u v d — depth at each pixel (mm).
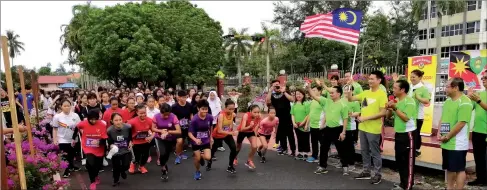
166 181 7047
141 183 6945
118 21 23500
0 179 4555
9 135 7730
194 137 6969
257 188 6469
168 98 10992
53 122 7520
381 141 7617
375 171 6551
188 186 6688
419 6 32250
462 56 9375
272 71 41844
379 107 6332
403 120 5867
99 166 6730
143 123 7465
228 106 7324
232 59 48031
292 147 9180
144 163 7730
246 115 7641
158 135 7176
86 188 6777
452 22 38500
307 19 10367
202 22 30203
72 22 36531
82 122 6598
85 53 27438
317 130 8148
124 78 26766
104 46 23000
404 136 5934
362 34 37062
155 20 24719
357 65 34969
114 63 24266
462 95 5488
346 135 7145
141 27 23547
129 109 8383
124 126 6812
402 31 40594
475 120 6180
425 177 6992
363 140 6758
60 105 7883
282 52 39094
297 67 38469
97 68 25125
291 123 9094
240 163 8484
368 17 37719
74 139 7320
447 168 5602
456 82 5473
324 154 7305
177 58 25406
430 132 9695
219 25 35062
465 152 5469
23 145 6902
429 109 9766
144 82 26406
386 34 36219
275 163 8367
